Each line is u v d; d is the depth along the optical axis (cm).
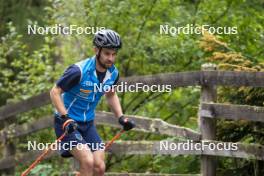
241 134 1193
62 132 996
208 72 1148
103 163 1001
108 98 1041
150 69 1627
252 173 1170
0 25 2102
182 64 1559
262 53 1366
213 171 1159
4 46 1673
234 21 1487
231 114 1112
